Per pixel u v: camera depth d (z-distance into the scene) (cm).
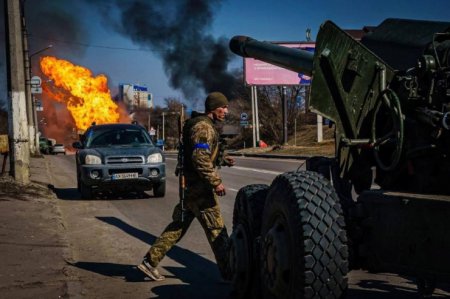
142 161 1342
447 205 360
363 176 486
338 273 382
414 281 592
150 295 561
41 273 611
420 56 470
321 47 454
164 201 1318
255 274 486
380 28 542
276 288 414
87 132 1478
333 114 471
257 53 674
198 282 611
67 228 942
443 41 447
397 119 436
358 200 430
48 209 1066
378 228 408
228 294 564
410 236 383
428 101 431
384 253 403
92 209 1177
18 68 1421
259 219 489
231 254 513
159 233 903
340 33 457
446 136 409
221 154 580
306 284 380
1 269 623
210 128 558
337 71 461
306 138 5519
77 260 708
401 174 454
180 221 596
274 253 414
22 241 766
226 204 1240
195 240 844
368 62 470
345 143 470
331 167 495
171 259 723
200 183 571
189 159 572
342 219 390
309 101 461
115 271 655
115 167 1324
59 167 2928
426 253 373
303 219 386
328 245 381
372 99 475
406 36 515
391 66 518
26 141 1426
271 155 3666
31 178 1797
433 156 420
